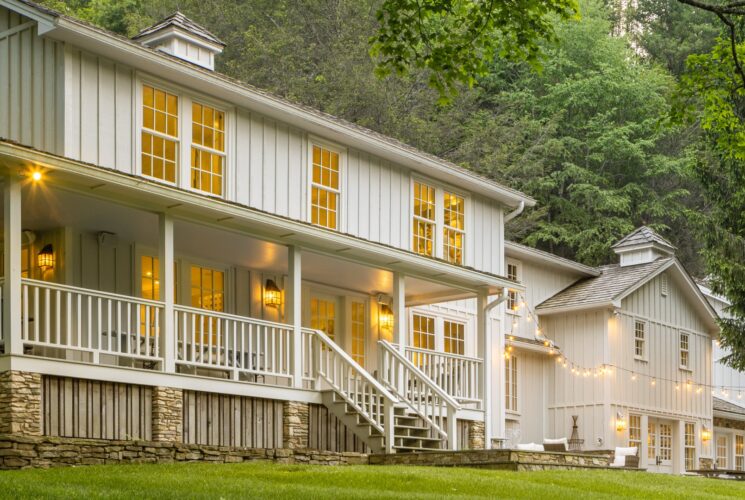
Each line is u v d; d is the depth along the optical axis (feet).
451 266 73.56
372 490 42.78
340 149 68.85
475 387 77.25
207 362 60.44
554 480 50.98
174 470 47.91
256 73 130.93
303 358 64.75
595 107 153.79
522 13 46.01
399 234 72.54
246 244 65.21
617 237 144.15
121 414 53.47
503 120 142.31
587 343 101.24
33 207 56.29
